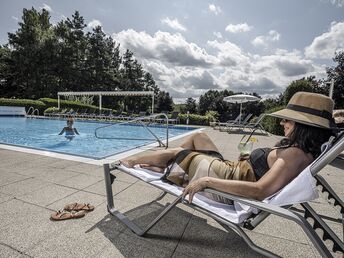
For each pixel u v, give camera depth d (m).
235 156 5.50
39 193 2.72
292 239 1.98
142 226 2.10
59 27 35.22
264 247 1.86
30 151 4.88
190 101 59.81
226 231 2.05
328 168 4.52
